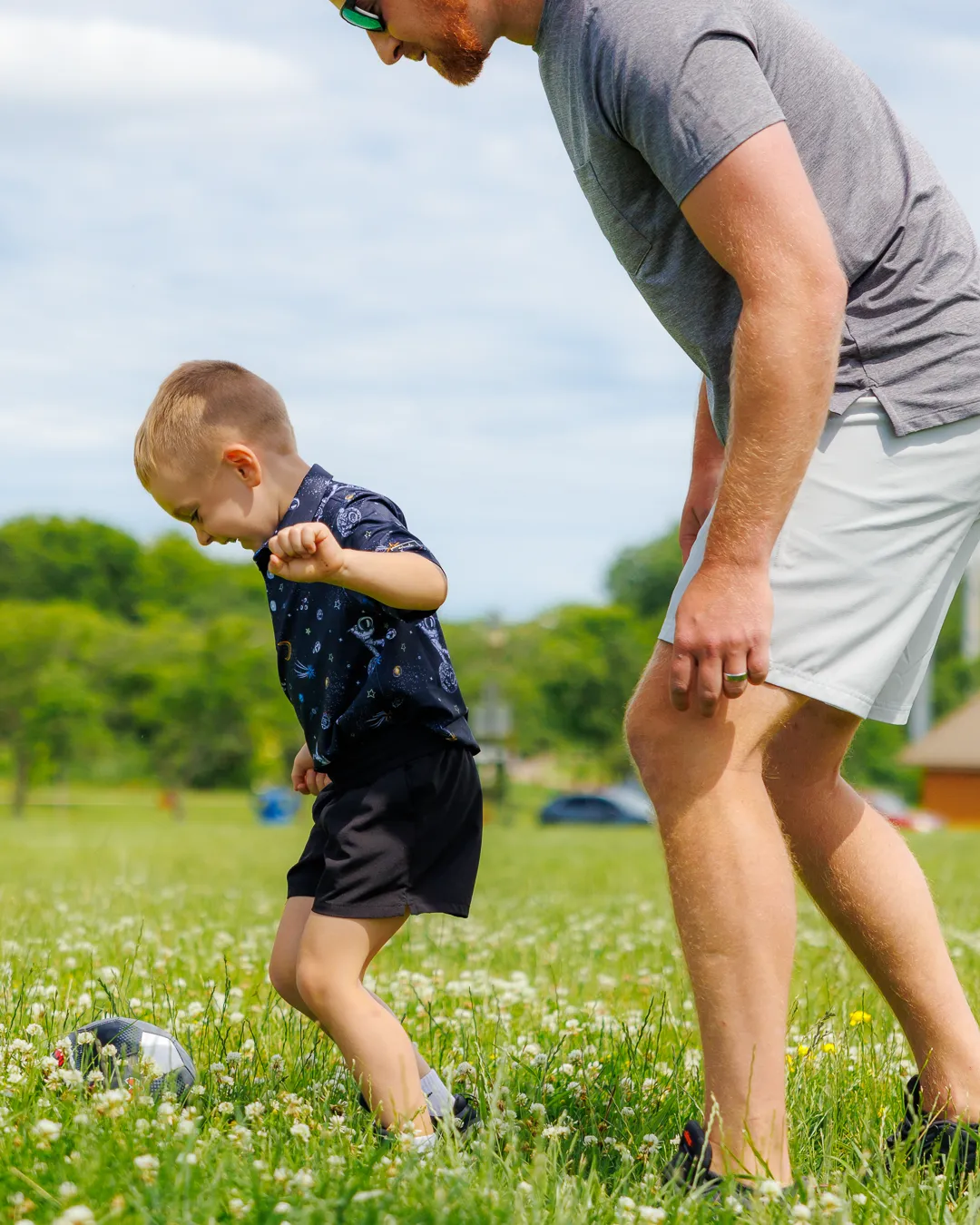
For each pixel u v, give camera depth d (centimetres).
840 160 262
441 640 308
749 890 248
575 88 259
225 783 7619
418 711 295
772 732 259
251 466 308
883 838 295
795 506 259
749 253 240
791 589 257
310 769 331
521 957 624
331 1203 218
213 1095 303
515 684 6475
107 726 6334
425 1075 295
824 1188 251
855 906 290
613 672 7244
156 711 6200
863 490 259
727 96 241
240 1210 218
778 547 258
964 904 882
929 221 267
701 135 241
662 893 1050
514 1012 468
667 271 272
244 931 690
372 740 297
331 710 299
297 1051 356
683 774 253
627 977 550
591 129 260
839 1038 383
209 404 310
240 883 1091
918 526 263
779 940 249
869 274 263
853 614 259
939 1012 286
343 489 307
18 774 5800
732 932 248
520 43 272
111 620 9306
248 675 6200
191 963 543
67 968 512
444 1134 264
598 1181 250
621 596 10269
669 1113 303
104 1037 316
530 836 2884
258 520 312
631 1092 321
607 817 5272
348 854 290
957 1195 255
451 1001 468
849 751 300
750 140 240
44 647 6019
